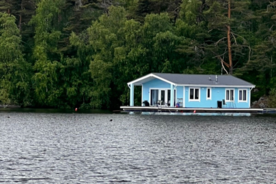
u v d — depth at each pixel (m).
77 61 171.75
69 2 184.38
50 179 49.06
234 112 134.25
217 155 62.75
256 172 53.41
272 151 66.69
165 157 60.72
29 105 176.88
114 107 176.75
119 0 187.62
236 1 170.62
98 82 169.12
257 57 159.50
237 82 137.50
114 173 51.78
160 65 166.25
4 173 50.91
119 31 167.62
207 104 134.00
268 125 103.31
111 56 169.12
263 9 172.25
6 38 171.00
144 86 140.75
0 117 119.12
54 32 177.25
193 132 86.88
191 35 169.00
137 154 62.38
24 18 188.12
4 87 172.12
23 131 85.94
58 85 174.25
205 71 165.75
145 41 165.62
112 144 70.50
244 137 81.31
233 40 171.00
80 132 85.44
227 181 49.56
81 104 175.00
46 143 70.88
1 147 66.25
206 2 169.00
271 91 159.38
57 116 125.06
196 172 53.03
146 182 48.56
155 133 84.56
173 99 131.38
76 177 49.94
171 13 178.75
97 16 186.75
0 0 188.25
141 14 180.38
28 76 175.25
